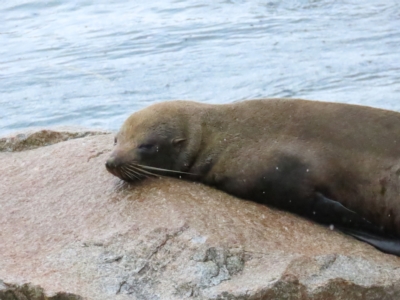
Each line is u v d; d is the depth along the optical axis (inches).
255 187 1170.6
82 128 1573.6
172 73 2524.6
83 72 2561.5
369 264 1019.9
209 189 1200.2
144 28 3093.0
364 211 1120.2
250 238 1051.3
